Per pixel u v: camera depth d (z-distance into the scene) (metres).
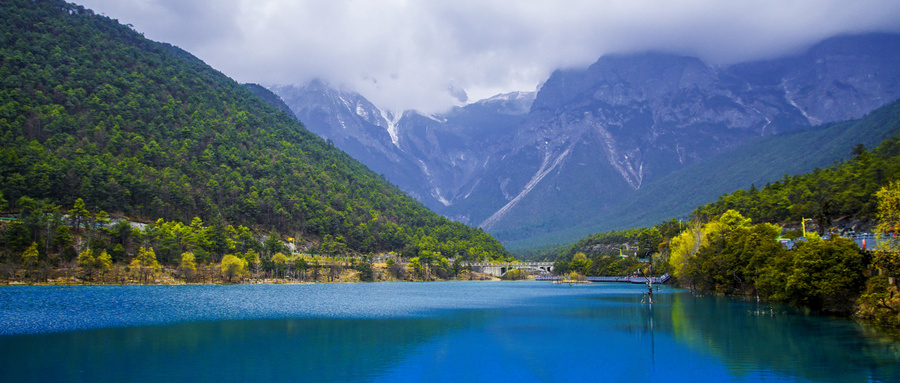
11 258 196.62
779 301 137.88
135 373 70.75
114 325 108.50
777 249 141.62
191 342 91.88
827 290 105.38
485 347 90.06
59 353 81.69
